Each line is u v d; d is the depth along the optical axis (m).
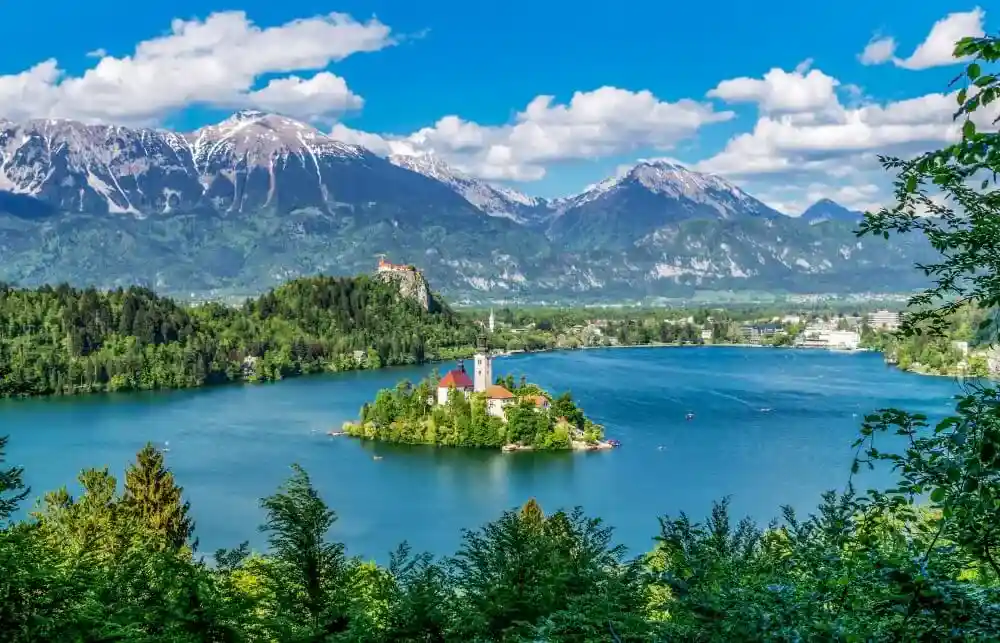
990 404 12.86
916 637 14.77
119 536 52.16
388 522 112.38
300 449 162.75
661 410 199.25
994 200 16.47
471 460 153.00
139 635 25.22
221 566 33.00
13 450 156.38
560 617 25.36
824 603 18.25
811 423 179.75
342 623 29.89
